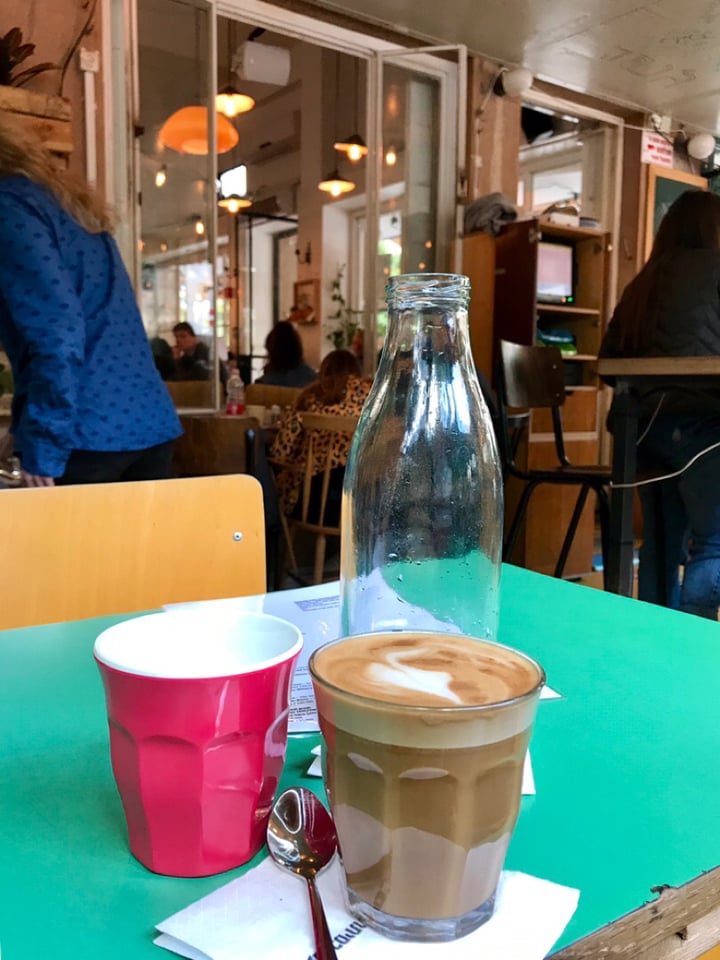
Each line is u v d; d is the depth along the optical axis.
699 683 0.68
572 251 4.41
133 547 1.03
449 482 0.69
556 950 0.34
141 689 0.37
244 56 4.70
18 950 0.34
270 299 9.32
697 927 0.40
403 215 4.54
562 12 3.85
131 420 1.84
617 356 2.50
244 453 2.78
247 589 1.12
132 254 3.42
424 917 0.34
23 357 1.69
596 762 0.53
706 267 2.27
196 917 0.35
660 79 4.68
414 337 0.69
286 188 8.50
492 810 0.34
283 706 0.42
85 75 3.11
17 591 0.96
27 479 1.70
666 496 2.43
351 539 0.69
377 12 3.93
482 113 4.46
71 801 0.47
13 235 1.61
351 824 0.35
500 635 0.81
